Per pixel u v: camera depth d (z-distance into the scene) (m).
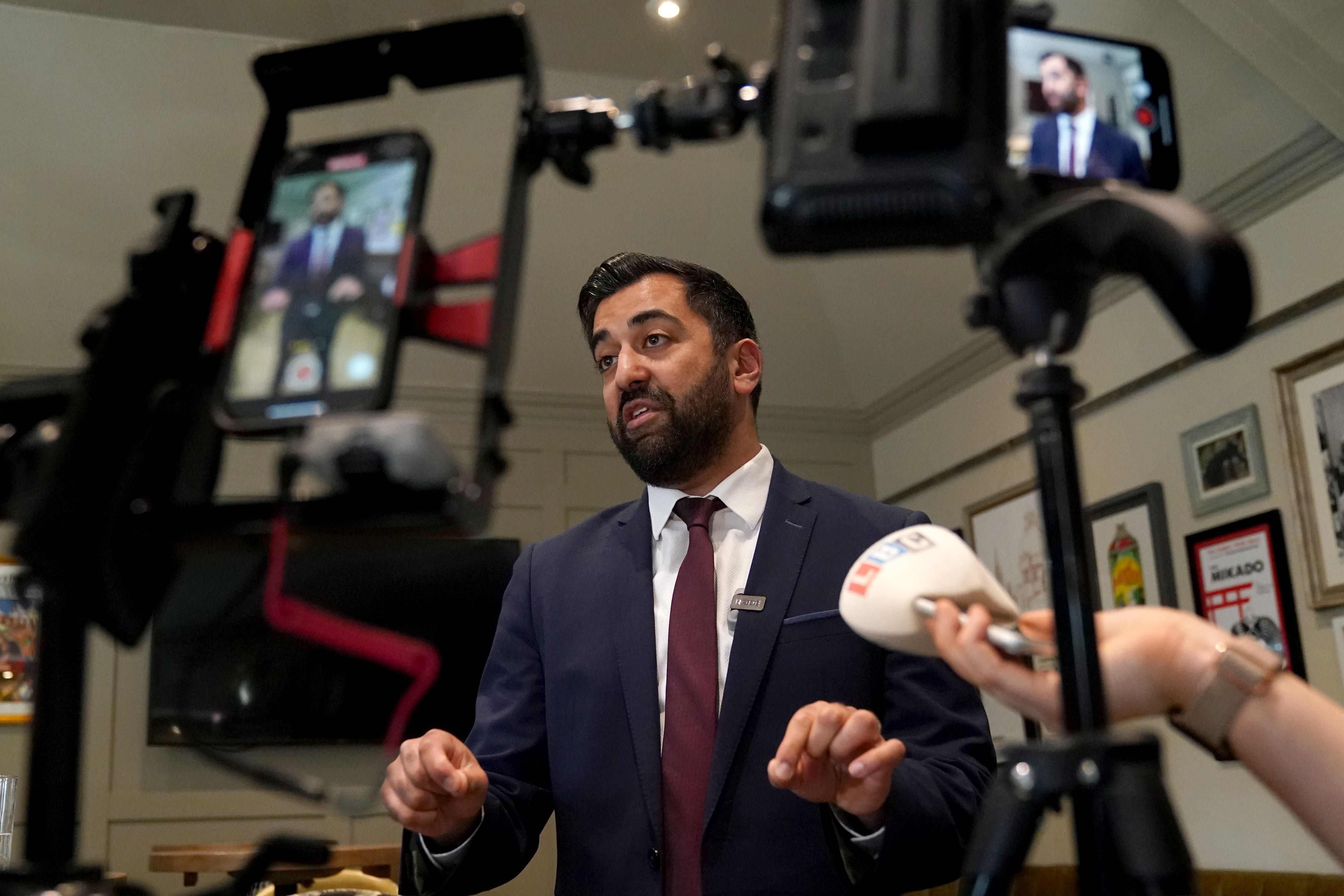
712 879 1.35
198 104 4.79
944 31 0.52
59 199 5.05
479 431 0.58
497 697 1.61
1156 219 0.54
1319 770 0.60
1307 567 3.95
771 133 0.56
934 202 0.52
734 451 1.62
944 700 1.43
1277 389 4.10
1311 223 4.04
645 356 1.59
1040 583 5.23
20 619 5.52
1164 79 0.74
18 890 0.57
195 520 0.61
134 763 5.59
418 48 0.68
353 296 0.62
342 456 0.55
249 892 0.68
